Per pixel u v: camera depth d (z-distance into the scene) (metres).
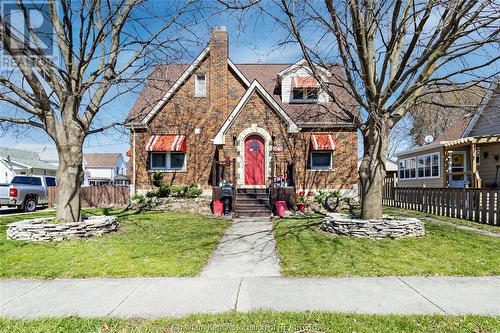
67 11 8.07
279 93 20.62
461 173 18.31
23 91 9.07
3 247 8.09
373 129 9.67
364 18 8.55
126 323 4.28
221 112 19.09
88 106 9.95
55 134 9.59
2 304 5.00
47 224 9.02
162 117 19.05
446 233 9.51
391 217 10.40
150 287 5.71
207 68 19.50
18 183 19.66
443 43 8.20
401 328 4.07
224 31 19.42
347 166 18.19
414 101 9.73
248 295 5.29
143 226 11.21
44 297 5.27
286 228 10.96
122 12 9.45
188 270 6.60
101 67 10.28
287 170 17.78
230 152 17.77
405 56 8.43
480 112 9.65
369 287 5.62
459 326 4.13
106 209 16.50
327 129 18.22
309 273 6.40
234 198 14.20
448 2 7.36
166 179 18.70
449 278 6.09
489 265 6.75
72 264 6.92
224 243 9.05
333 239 8.96
